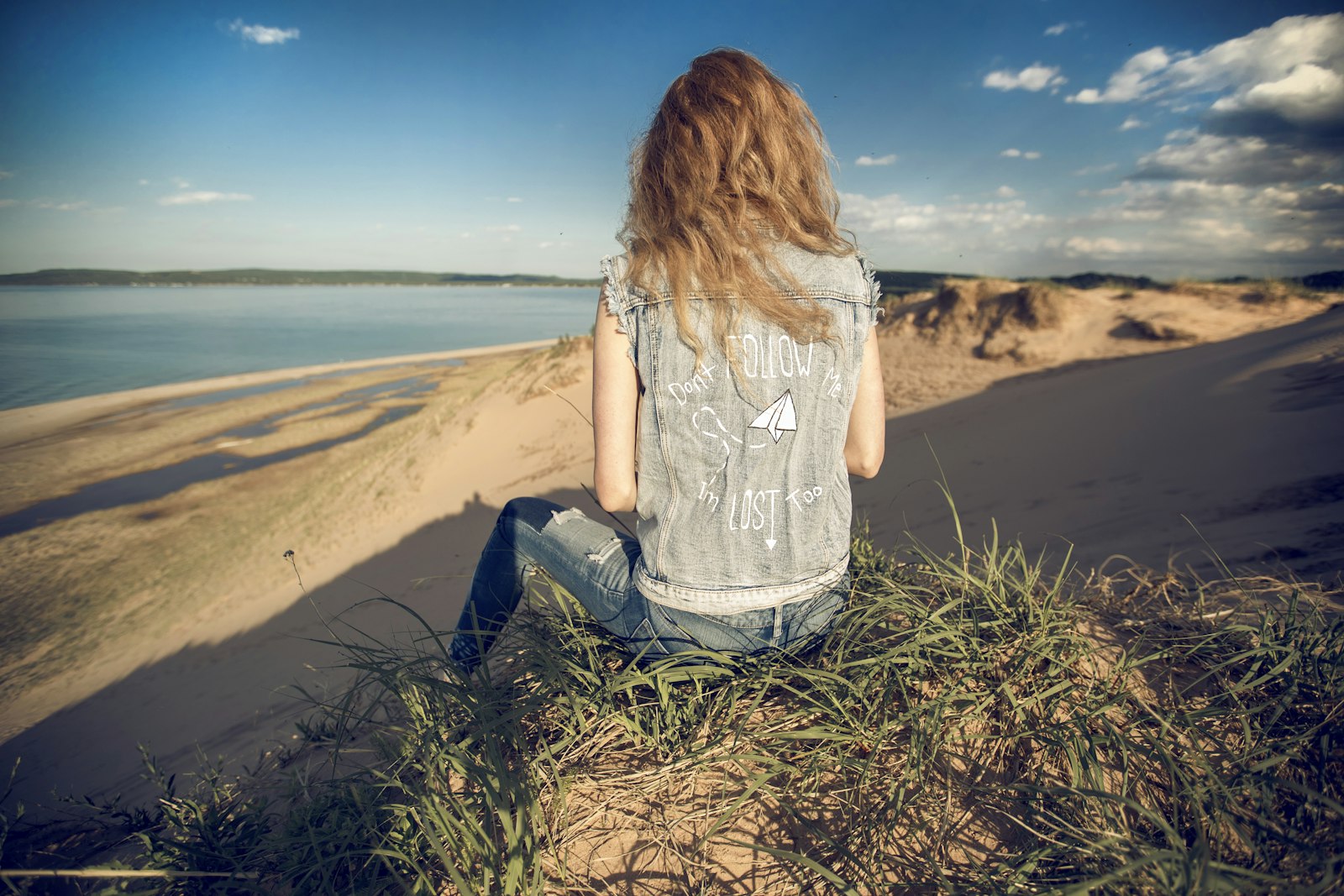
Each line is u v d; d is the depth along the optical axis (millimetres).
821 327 1331
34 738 6348
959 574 1859
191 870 1348
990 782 1341
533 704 1471
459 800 1318
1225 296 11773
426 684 1545
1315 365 5891
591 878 1229
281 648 7156
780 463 1379
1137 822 1209
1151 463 5168
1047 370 10992
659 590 1464
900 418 10250
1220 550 3209
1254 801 1194
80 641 9062
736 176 1326
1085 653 1597
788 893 1163
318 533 12070
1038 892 1036
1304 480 3748
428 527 11180
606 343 1373
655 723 1483
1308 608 1919
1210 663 1634
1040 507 5102
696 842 1279
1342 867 1006
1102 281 13844
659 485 1400
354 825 1315
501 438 15109
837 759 1360
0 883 1417
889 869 1186
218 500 15414
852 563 2080
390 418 23188
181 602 9914
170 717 5996
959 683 1515
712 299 1308
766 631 1486
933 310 14188
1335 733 1274
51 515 15312
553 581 1851
